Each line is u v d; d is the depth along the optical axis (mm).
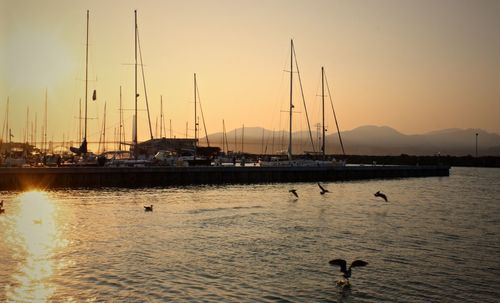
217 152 115562
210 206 48406
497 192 71625
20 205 47594
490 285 22547
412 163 186125
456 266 25797
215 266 24812
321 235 33656
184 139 113250
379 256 27656
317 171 90500
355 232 35094
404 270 24812
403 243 31516
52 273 23234
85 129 81188
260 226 36906
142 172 71562
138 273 23328
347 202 54688
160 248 28734
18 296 19984
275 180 84938
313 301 19922
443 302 20250
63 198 54312
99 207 46781
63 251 27734
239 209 46406
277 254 27641
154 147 108375
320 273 23844
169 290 20844
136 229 34906
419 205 53500
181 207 47344
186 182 75375
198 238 31875
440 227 38250
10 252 27359
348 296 20609
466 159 187500
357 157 190625
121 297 19922
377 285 22188
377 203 54438
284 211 45594
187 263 25312
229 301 19625
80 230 34375
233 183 79875
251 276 23125
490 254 28766
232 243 30422
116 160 82812
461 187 81312
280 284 21984
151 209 44219
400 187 80000
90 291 20656
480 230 37125
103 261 25531
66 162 86688
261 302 19609
